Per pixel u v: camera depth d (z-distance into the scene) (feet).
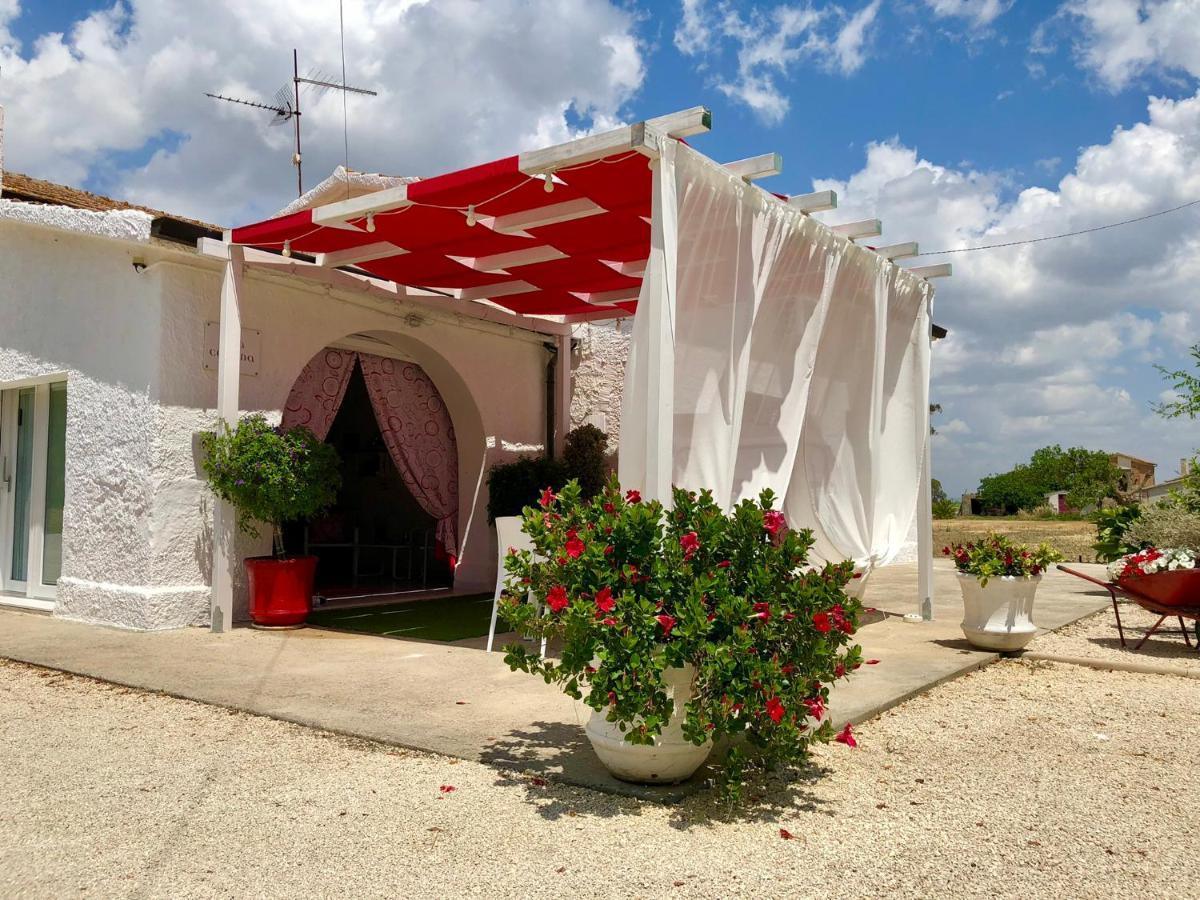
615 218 19.11
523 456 31.71
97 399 23.50
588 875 8.29
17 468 27.25
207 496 22.97
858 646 10.52
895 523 23.72
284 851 8.79
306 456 22.02
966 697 15.62
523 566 10.56
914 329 24.41
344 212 19.06
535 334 33.12
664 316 13.96
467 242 21.83
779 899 7.85
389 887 8.03
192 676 16.57
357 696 14.97
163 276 22.13
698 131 13.99
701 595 9.84
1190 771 11.51
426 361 30.19
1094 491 157.28
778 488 17.85
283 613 22.27
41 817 9.69
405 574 36.88
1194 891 8.05
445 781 10.84
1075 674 17.70
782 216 17.15
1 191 30.22
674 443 14.83
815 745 12.48
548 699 14.79
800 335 18.48
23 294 26.04
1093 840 9.22
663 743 10.23
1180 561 19.08
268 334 24.13
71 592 23.65
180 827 9.39
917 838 9.23
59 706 14.61
